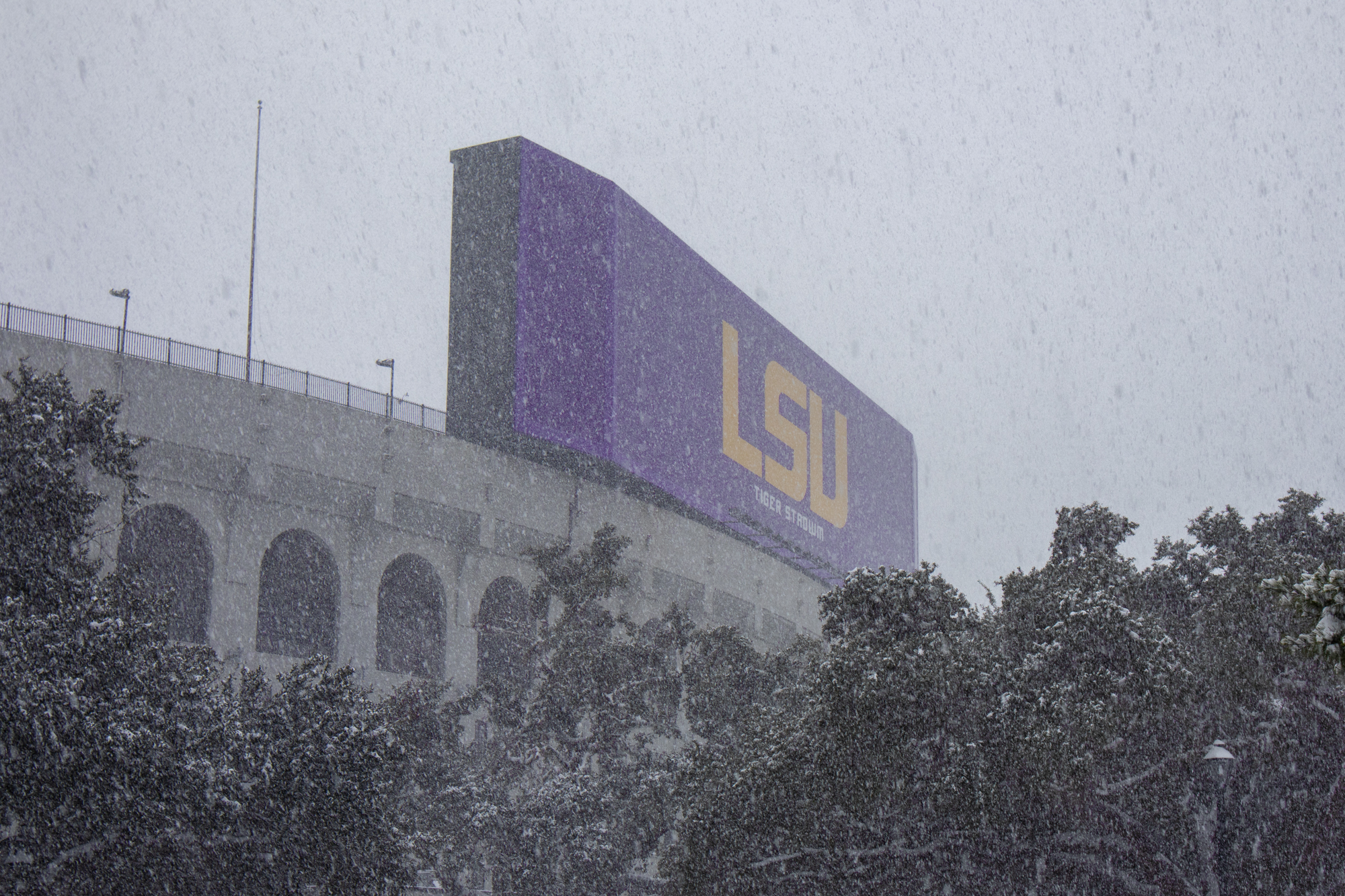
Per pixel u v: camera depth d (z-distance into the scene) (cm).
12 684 2483
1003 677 3078
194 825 2817
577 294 6222
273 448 4847
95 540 4272
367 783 3014
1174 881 3044
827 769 3075
